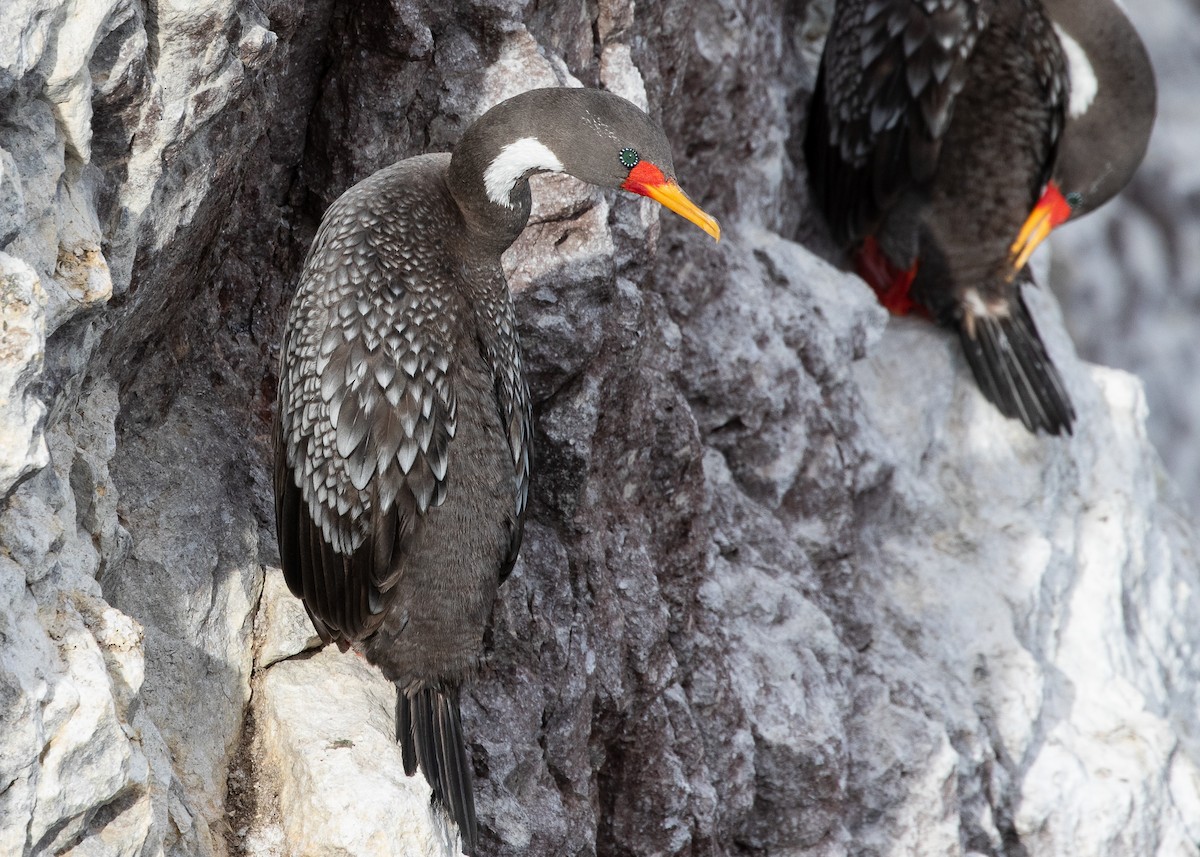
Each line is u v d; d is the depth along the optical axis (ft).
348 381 22.80
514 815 27.73
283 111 27.91
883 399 43.93
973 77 42.06
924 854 36.11
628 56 32.37
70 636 19.74
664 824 31.55
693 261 36.27
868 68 41.98
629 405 31.17
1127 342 83.76
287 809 23.90
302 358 23.21
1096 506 47.39
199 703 24.32
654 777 31.42
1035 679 40.68
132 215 22.56
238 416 27.48
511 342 25.45
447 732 24.12
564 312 28.94
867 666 37.93
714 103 38.32
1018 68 42.09
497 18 28.89
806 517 38.34
